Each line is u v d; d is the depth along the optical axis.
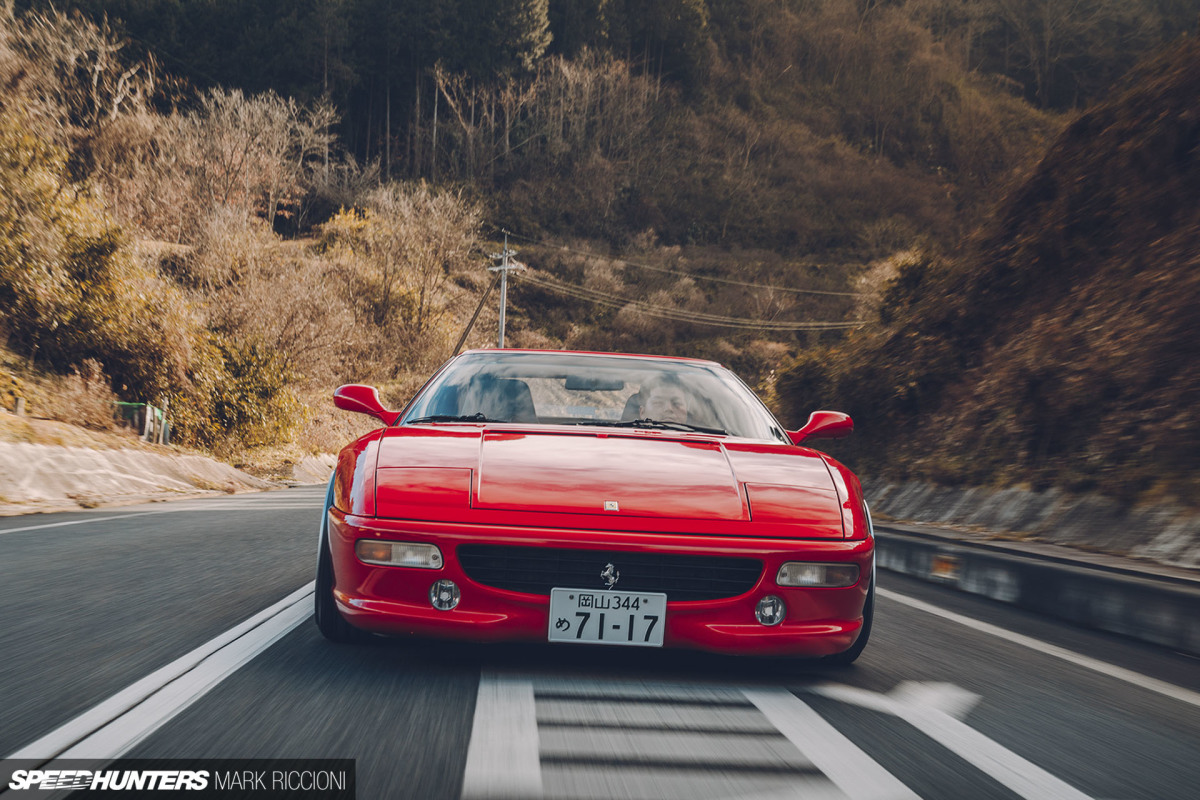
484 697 3.25
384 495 3.50
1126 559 7.27
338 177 80.44
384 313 58.94
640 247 88.44
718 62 111.56
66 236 20.73
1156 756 3.04
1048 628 5.57
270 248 51.66
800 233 93.31
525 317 73.81
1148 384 9.98
